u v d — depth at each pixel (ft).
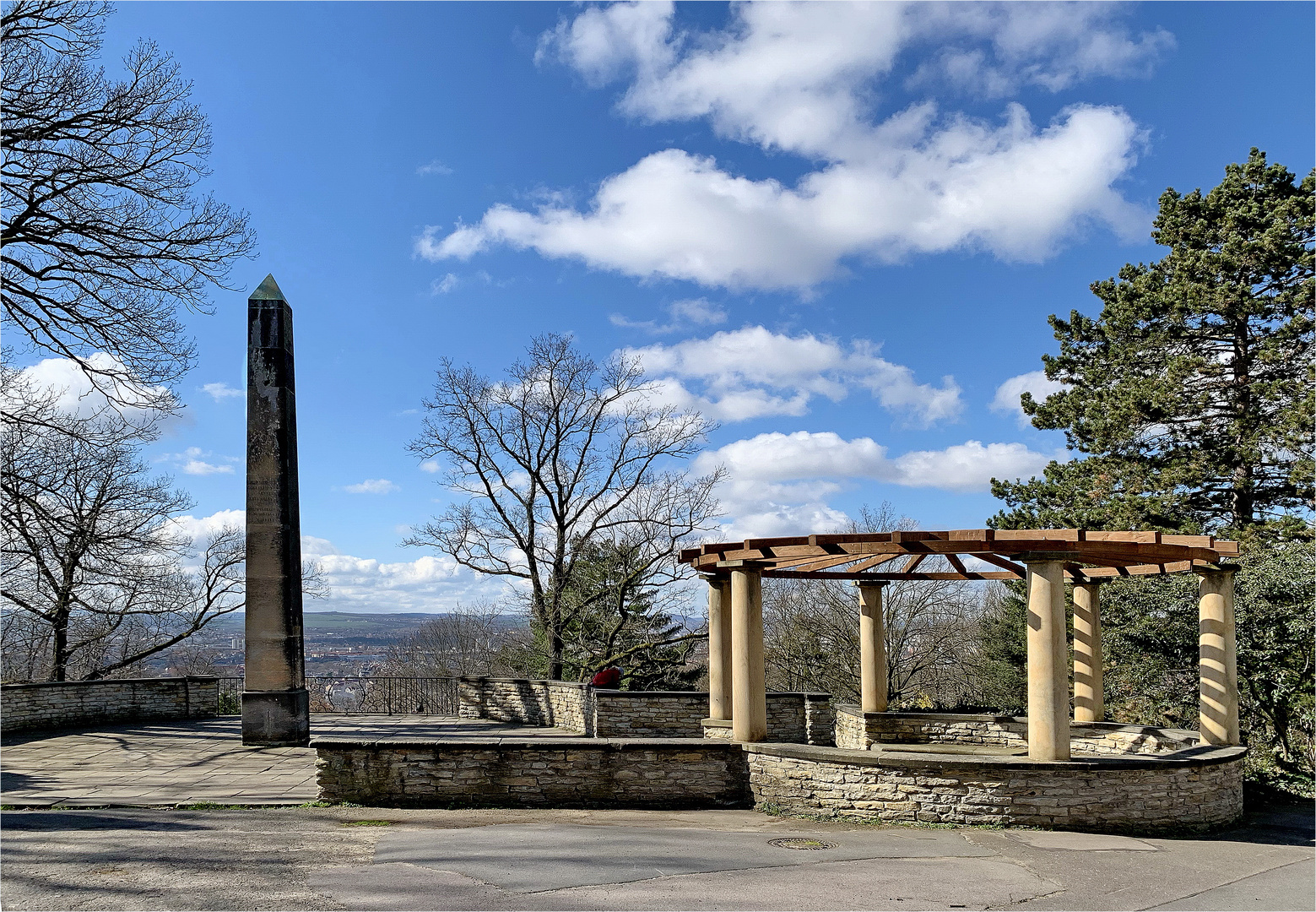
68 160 58.54
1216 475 74.49
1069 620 76.69
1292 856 32.42
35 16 56.24
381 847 28.94
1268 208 76.79
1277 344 72.43
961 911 24.03
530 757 37.93
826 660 114.21
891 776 35.63
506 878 25.26
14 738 60.03
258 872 25.23
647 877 25.89
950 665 127.24
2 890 23.06
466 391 98.53
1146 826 35.58
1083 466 80.38
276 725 54.75
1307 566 58.08
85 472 84.17
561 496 100.78
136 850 27.43
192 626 93.56
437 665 164.14
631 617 99.40
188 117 62.59
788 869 27.43
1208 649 42.50
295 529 56.59
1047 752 35.81
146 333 64.28
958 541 36.47
